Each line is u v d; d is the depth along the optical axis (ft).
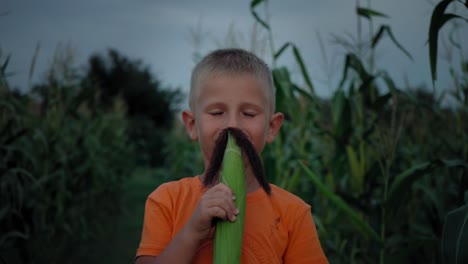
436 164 7.04
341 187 11.59
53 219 14.02
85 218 18.56
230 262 3.12
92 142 17.54
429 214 9.99
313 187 11.48
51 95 14.62
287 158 11.42
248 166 3.77
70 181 15.30
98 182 20.24
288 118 12.53
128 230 19.13
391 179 10.01
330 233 10.43
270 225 3.97
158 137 69.46
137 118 73.31
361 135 10.18
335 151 10.68
